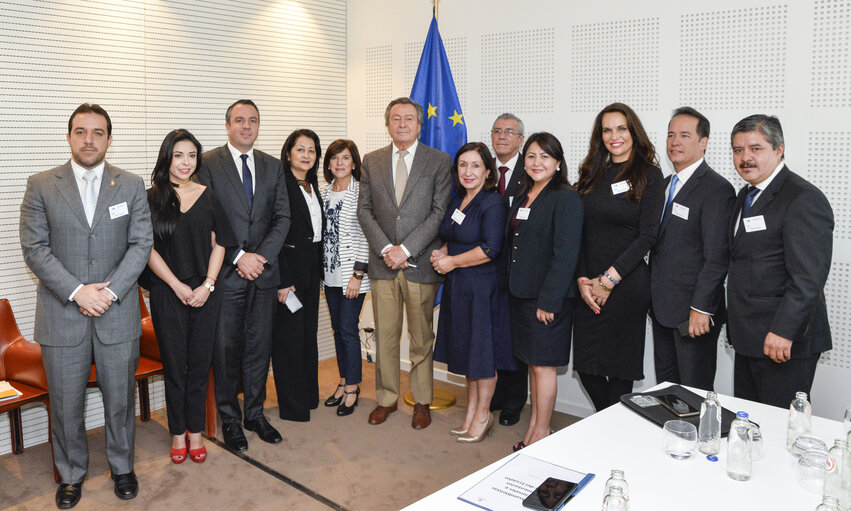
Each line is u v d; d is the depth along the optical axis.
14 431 3.56
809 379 2.76
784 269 2.69
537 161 3.23
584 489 1.67
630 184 3.12
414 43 4.81
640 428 2.07
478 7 4.39
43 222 2.87
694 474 1.75
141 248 3.00
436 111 4.46
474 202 3.53
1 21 3.43
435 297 3.87
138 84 4.02
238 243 3.47
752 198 2.80
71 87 3.73
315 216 3.98
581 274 3.34
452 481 3.23
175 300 3.22
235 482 3.21
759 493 1.64
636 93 3.72
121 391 3.03
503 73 4.30
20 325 3.62
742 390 2.94
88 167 2.92
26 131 3.56
